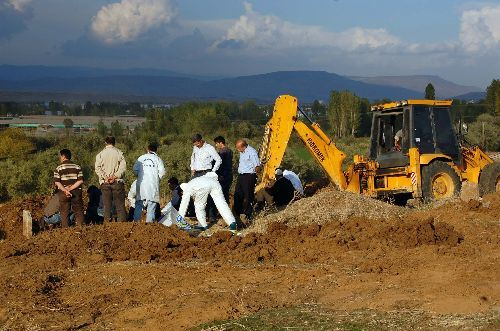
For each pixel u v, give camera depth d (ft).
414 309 23.95
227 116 181.98
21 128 155.74
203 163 49.03
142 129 188.96
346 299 26.00
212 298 26.76
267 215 45.83
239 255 34.78
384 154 55.16
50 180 94.84
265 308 25.29
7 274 32.58
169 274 31.42
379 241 35.55
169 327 23.54
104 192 45.60
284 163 81.25
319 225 39.70
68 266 34.17
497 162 54.29
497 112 178.50
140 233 39.75
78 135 153.48
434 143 53.83
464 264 30.50
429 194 52.37
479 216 40.57
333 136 180.86
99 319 25.29
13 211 53.67
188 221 49.98
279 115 55.42
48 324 24.75
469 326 21.36
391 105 54.70
